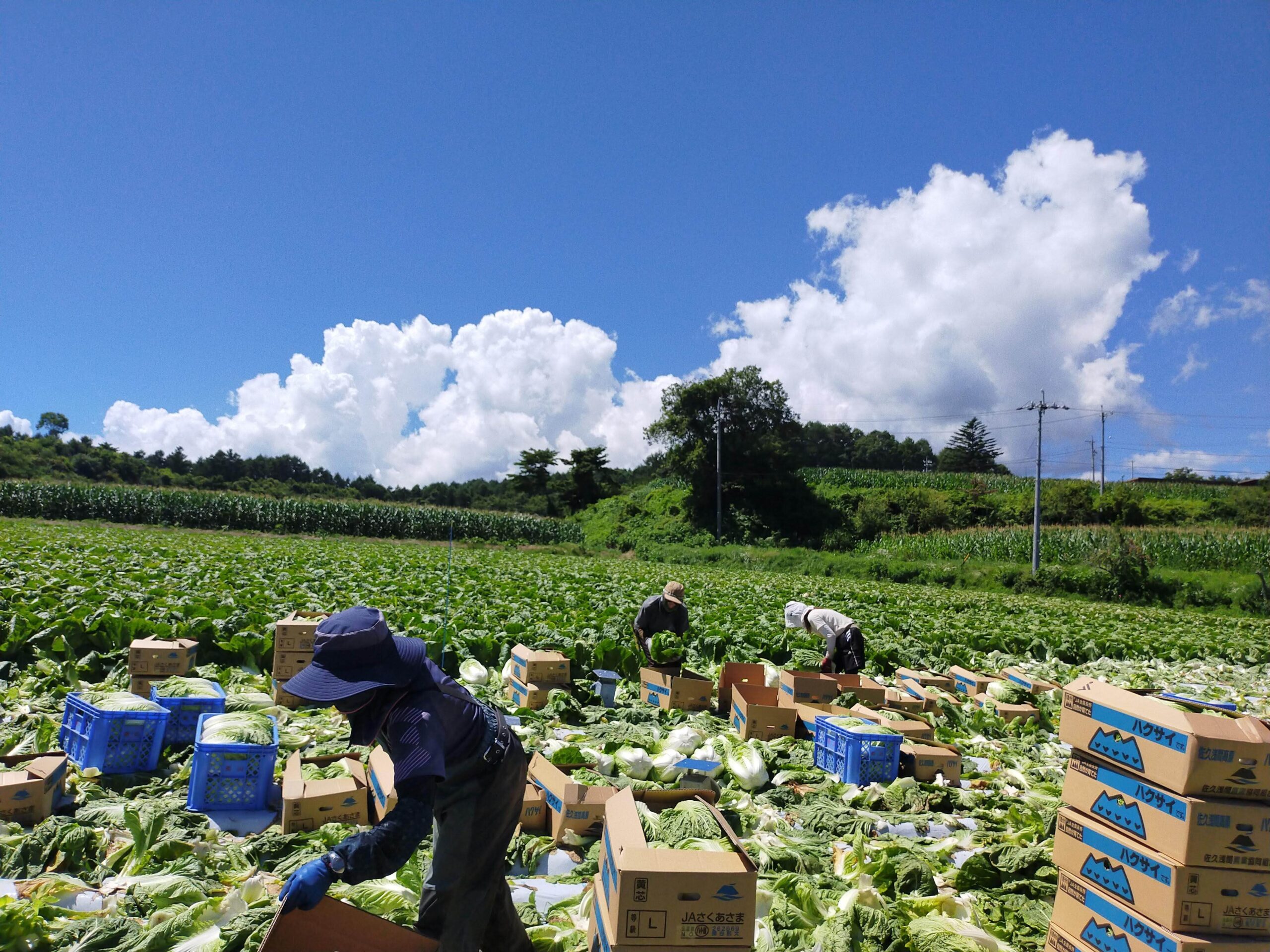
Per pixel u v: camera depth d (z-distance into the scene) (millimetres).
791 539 69688
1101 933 3969
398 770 3176
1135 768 3865
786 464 73750
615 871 3566
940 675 13875
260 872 4766
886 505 73250
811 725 8359
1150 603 40094
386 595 16734
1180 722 3635
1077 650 18781
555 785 5699
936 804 6934
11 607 11180
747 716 8422
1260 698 14922
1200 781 3570
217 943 3824
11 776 5242
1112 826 4016
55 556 20297
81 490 52844
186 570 19219
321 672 3205
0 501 50750
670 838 4457
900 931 4312
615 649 11930
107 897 4336
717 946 3506
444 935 3525
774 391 75750
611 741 7527
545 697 9438
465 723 3465
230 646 10180
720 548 60781
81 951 3709
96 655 9469
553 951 4109
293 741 7039
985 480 83312
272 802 5801
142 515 53844
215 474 118938
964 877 5188
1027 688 11852
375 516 58812
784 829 6043
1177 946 3562
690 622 15617
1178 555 47906
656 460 95438
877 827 6246
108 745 6082
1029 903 4914
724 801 6539
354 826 5352
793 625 12320
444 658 11133
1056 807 6828
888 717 8438
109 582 14938
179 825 5164
